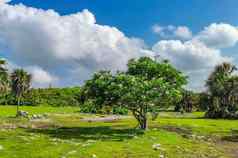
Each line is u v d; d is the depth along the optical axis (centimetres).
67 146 4216
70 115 12250
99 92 6475
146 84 6200
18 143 4275
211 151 4797
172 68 6944
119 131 6250
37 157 3481
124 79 6247
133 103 6338
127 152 4075
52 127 7131
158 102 6512
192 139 5966
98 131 6250
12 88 14112
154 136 5684
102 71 6650
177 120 10644
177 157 4078
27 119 9269
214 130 7794
